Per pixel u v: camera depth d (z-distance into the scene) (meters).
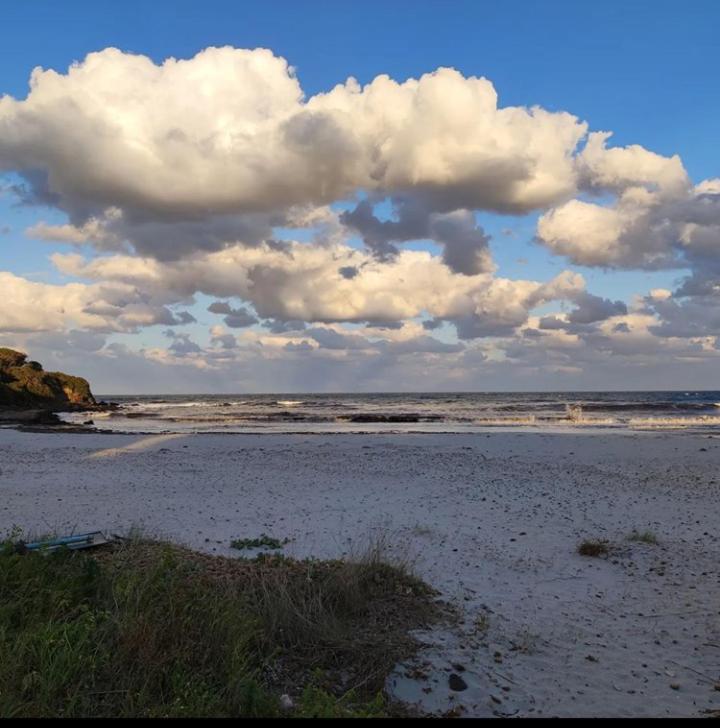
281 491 14.96
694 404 65.62
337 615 6.18
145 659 4.41
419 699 4.94
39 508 12.95
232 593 5.97
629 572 8.44
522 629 6.39
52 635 4.36
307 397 156.75
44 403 68.44
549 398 112.81
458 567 8.57
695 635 6.29
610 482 16.12
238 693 4.15
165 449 24.88
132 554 7.55
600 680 5.31
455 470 18.39
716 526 11.16
